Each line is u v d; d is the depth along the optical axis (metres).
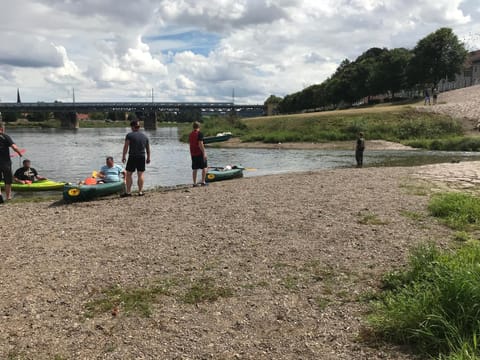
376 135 40.62
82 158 29.62
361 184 13.57
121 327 4.57
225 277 5.89
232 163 26.03
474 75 88.38
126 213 10.05
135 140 12.46
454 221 8.19
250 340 4.28
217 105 128.25
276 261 6.45
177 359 3.96
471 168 17.00
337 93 92.44
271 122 52.88
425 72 70.38
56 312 4.92
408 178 14.64
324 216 9.09
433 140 35.47
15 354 4.06
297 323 4.59
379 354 3.91
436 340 3.86
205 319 4.73
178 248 7.18
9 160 12.79
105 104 115.25
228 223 8.74
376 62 86.44
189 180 18.28
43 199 13.12
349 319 4.61
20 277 5.98
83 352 4.09
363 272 5.89
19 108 110.62
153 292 5.43
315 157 29.36
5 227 8.90
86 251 7.11
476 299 4.06
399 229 7.90
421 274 5.18
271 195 11.95
